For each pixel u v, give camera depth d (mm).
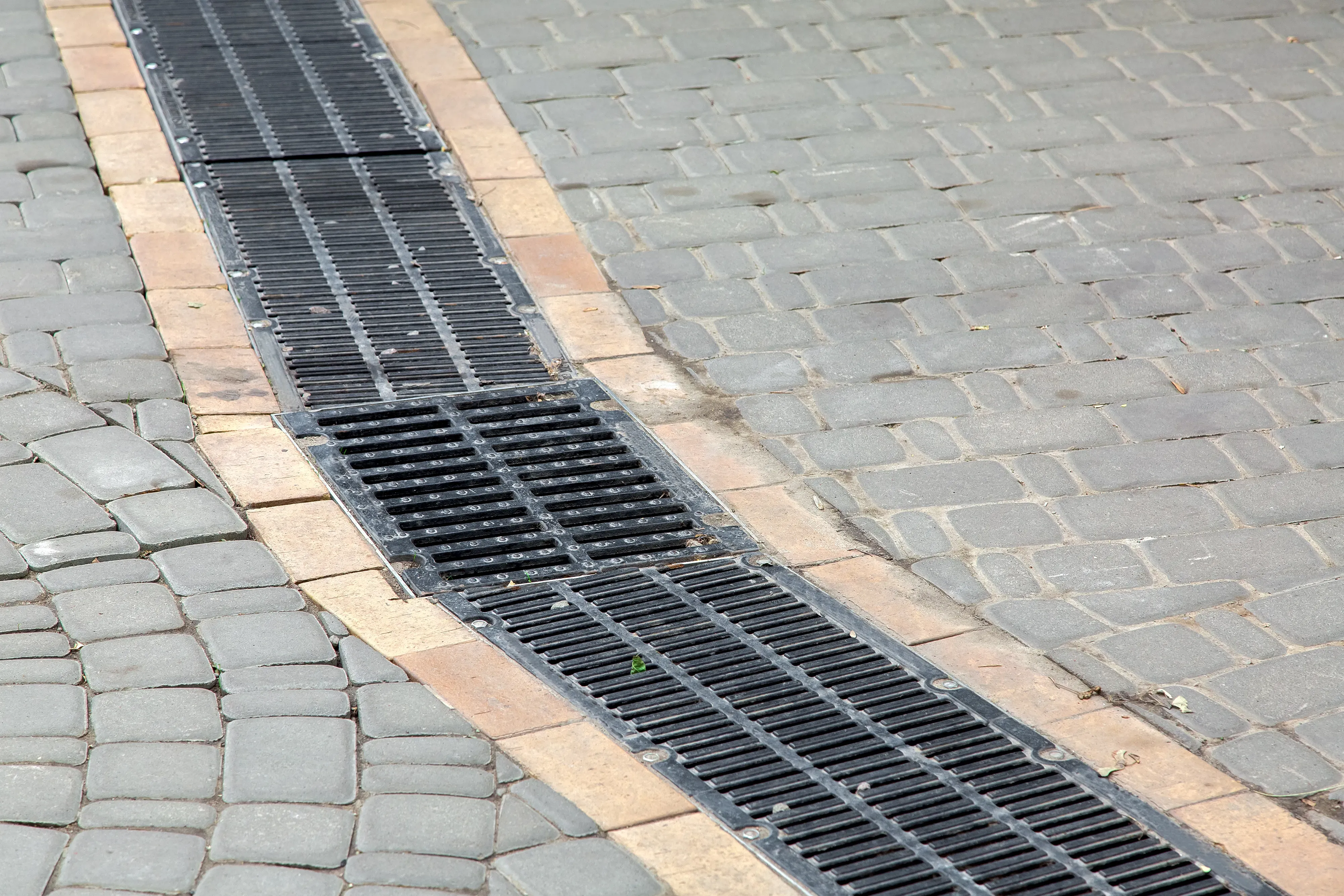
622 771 4711
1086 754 4887
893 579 5844
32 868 4109
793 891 4254
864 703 5117
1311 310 7816
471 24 10742
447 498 6191
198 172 8664
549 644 5383
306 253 8016
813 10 11125
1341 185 9023
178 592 5453
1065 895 4285
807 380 7191
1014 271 8078
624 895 4176
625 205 8633
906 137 9398
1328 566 5941
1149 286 7977
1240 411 7004
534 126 9406
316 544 5844
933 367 7289
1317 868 4406
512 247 8219
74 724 4707
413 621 5449
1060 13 11266
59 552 5578
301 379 6961
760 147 9234
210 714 4820
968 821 4574
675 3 11141
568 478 6402
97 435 6359
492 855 4301
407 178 8836
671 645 5406
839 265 8102
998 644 5465
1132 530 6168
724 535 6102
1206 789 4734
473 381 7062
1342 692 5199
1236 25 11172
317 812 4418
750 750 4867
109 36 10211
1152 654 5410
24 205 8195
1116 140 9453
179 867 4160
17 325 7109
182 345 7109
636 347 7418
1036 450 6695
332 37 10445
